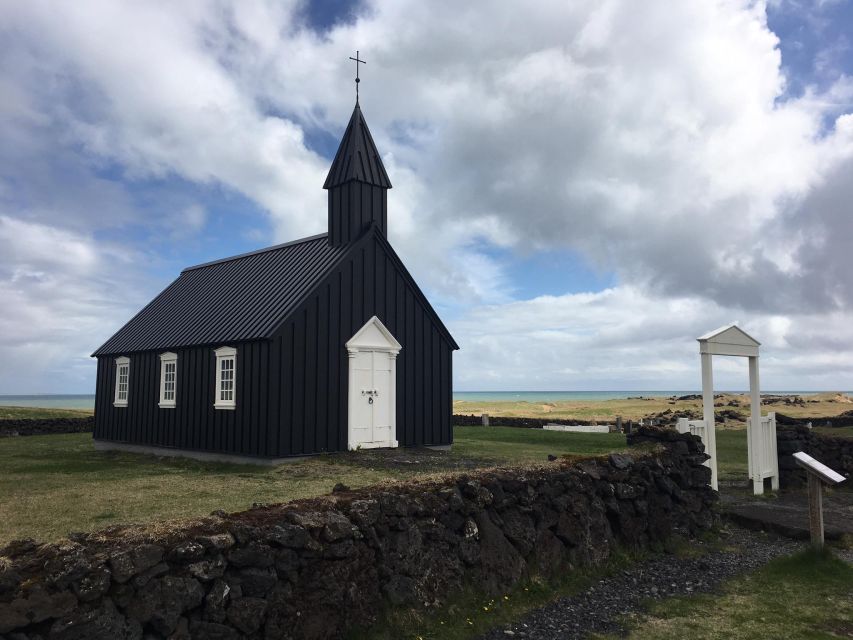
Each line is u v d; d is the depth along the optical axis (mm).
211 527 5973
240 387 18734
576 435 29641
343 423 19094
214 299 23516
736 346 15383
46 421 34094
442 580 7816
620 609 8336
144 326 26000
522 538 8922
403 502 7691
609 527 10453
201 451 20172
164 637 5289
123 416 24766
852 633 7453
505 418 39188
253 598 5926
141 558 5289
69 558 4977
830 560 10008
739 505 14250
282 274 21438
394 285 21062
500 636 7383
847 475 17109
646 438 12938
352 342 19406
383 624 7004
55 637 4672
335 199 21578
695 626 7695
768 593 8906
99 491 12320
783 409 58625
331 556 6660
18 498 11422
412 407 21062
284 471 15891
